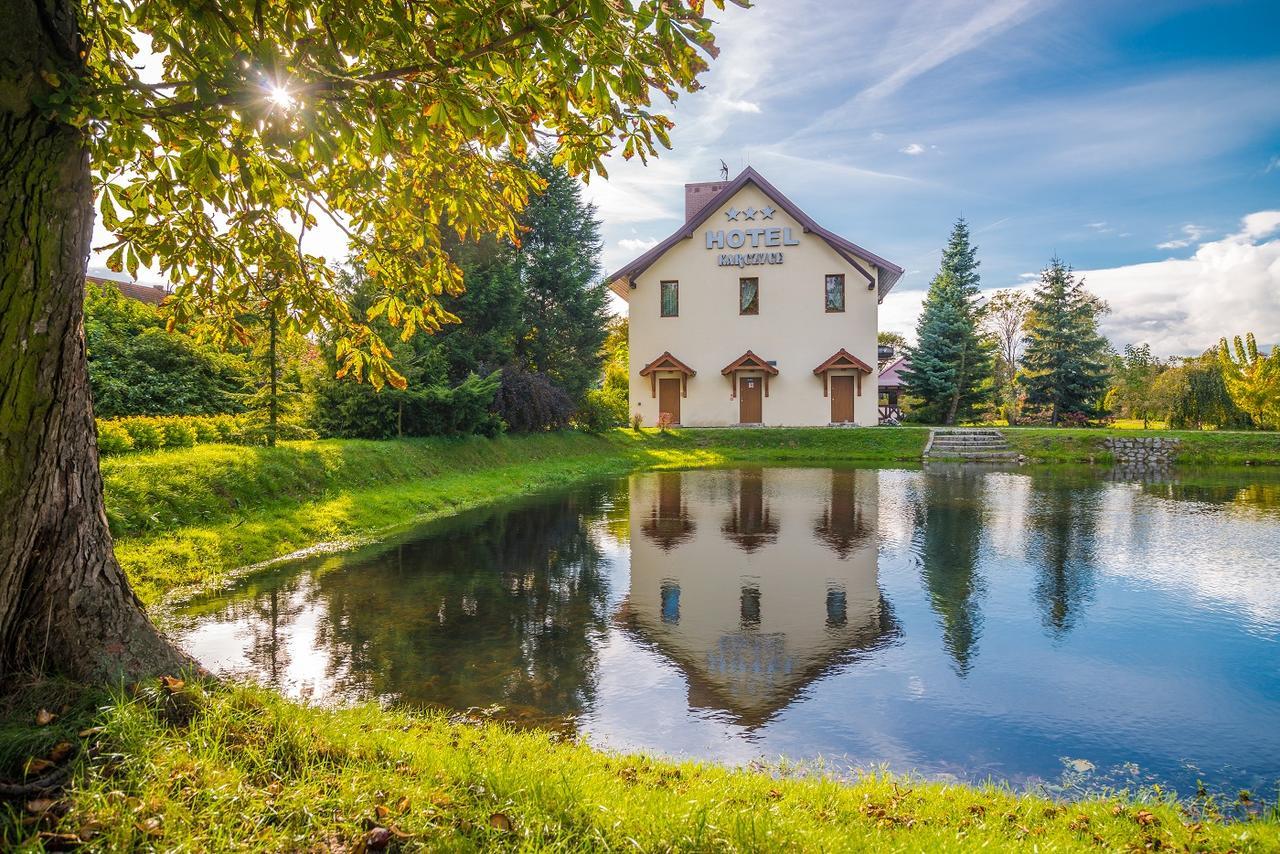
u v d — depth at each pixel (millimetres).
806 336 33219
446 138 4477
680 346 33906
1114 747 4637
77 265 3273
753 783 3857
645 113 3650
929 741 4680
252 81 3184
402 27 3090
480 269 24062
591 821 3037
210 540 9195
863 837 3172
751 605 7770
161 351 17000
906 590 8453
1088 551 10773
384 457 15617
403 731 4125
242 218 4273
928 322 41719
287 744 3404
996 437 28750
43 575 3385
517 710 5016
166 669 3719
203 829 2701
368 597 7887
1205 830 3541
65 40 3031
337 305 5039
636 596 8094
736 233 33500
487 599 7875
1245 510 14977
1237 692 5484
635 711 5062
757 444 29984
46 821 2631
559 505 15523
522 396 24031
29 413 3209
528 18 3021
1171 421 34406
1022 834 3404
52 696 3236
